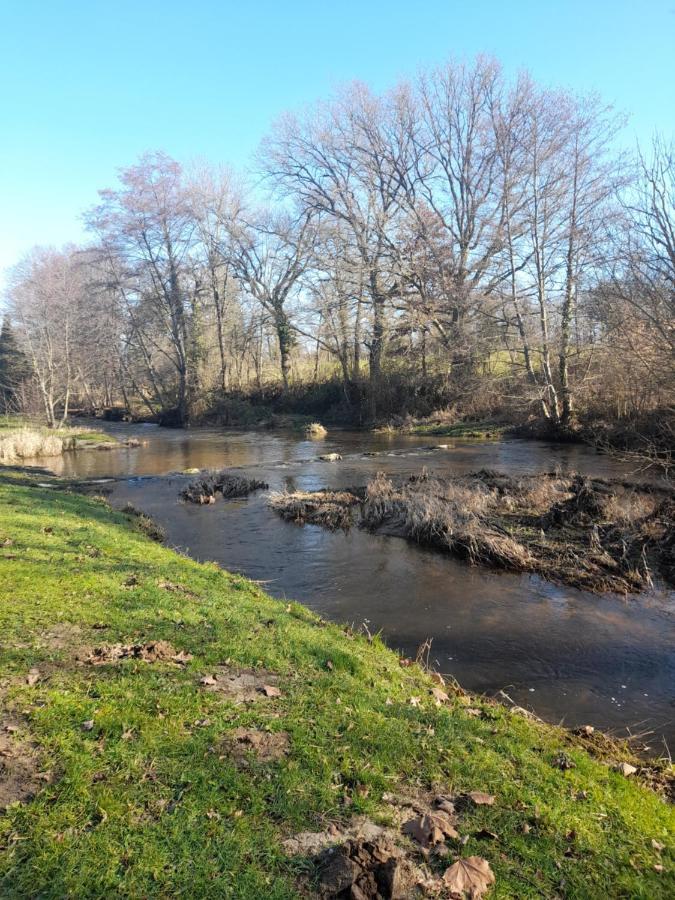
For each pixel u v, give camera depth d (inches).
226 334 1776.6
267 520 505.4
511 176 1077.8
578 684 232.4
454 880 106.6
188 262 1581.0
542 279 1003.3
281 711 164.7
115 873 102.6
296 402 1663.4
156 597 248.8
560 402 1047.6
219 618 235.5
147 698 160.9
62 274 1464.1
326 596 328.8
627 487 562.6
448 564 384.2
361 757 145.9
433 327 1364.4
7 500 438.3
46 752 133.0
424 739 158.9
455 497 511.2
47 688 160.9
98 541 343.0
